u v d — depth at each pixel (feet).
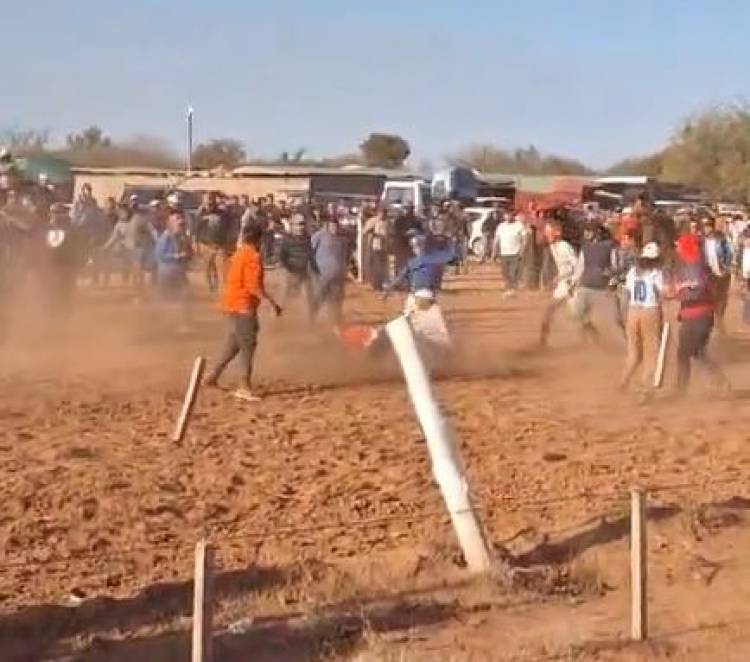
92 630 48.34
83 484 70.23
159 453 78.69
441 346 114.62
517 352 126.31
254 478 72.18
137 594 52.16
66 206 186.80
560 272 128.57
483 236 298.76
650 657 46.42
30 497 67.10
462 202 377.09
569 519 64.08
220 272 162.20
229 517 64.39
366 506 66.28
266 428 86.84
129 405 94.94
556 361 121.08
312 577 53.57
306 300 158.92
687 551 58.23
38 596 52.26
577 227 174.50
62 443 81.30
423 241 118.32
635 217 129.29
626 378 104.32
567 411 95.50
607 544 58.49
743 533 61.41
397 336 56.70
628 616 50.52
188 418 82.99
